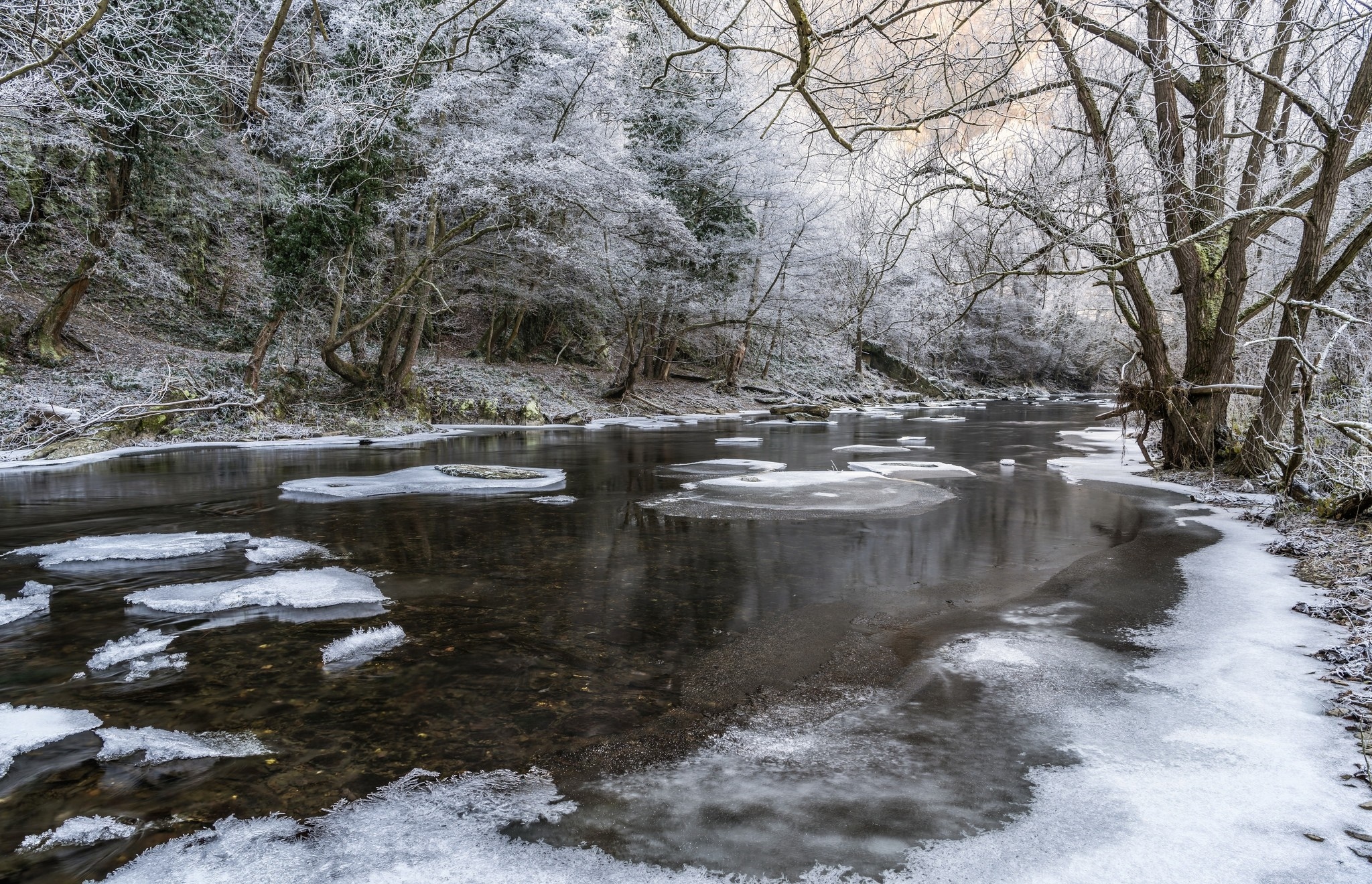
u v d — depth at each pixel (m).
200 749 3.07
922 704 3.51
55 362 16.19
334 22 13.55
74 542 6.88
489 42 19.62
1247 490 9.87
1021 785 2.74
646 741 3.15
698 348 39.69
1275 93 10.09
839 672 3.93
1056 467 13.33
